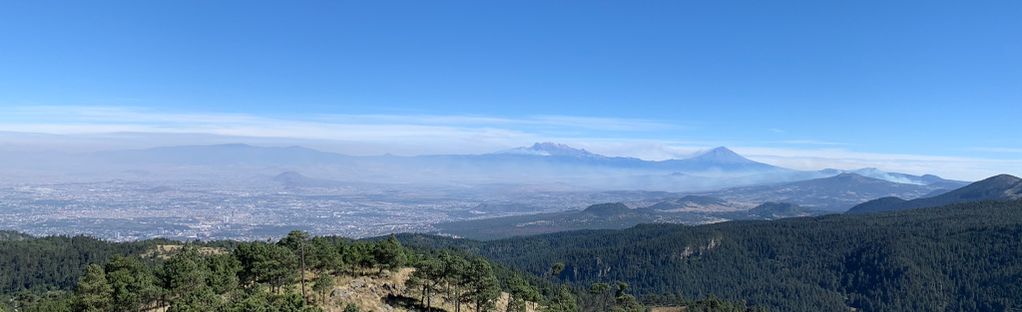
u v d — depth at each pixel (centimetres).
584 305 17625
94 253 18825
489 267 9381
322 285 9219
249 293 8762
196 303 7094
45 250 19050
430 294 9806
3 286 16550
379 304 9175
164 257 17962
